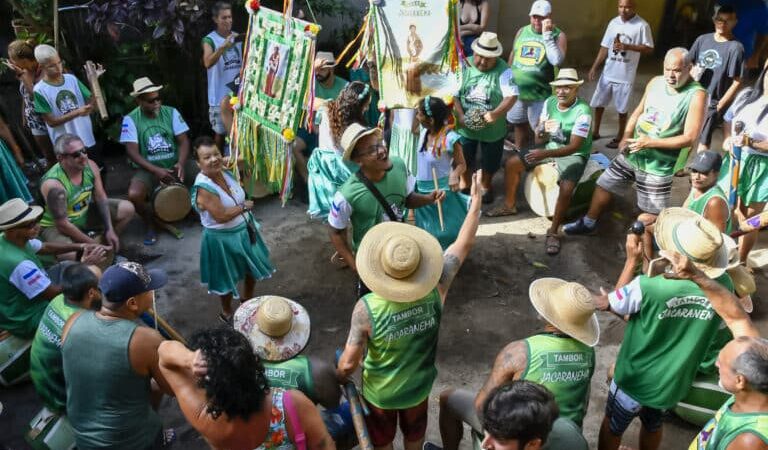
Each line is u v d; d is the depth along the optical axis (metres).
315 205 5.45
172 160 6.15
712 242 3.05
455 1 4.67
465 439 3.95
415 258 2.89
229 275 4.62
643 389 3.24
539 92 6.99
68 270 3.34
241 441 2.40
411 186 4.40
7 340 4.22
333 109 4.93
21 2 6.96
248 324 3.10
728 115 5.94
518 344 2.91
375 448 3.40
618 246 5.97
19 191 5.58
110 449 2.98
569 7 9.85
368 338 3.06
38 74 6.15
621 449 3.73
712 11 10.16
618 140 7.61
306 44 4.13
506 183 6.30
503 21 9.69
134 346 2.85
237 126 4.84
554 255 5.82
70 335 2.92
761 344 2.46
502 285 5.45
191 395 2.62
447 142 4.84
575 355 2.87
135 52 7.34
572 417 2.87
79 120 6.14
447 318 5.05
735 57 6.38
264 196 6.64
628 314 3.17
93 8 6.70
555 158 5.90
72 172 5.05
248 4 4.49
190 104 7.88
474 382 4.43
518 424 2.08
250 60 4.61
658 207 5.40
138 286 2.92
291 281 5.51
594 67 7.57
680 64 4.91
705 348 3.15
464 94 6.09
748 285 4.06
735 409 2.51
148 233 6.05
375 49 4.83
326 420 3.36
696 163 4.34
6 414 4.14
